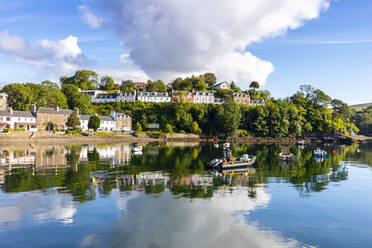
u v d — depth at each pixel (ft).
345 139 487.61
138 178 114.93
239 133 477.36
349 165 168.66
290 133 483.92
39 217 68.69
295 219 71.15
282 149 290.15
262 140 469.98
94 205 78.07
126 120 492.54
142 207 77.25
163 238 58.54
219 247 55.16
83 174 120.78
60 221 66.39
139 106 568.41
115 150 235.61
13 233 59.82
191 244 55.98
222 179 117.39
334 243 58.29
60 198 83.97
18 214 70.49
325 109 556.92
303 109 538.88
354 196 93.35
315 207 81.05
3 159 164.96
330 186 107.86
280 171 141.49
